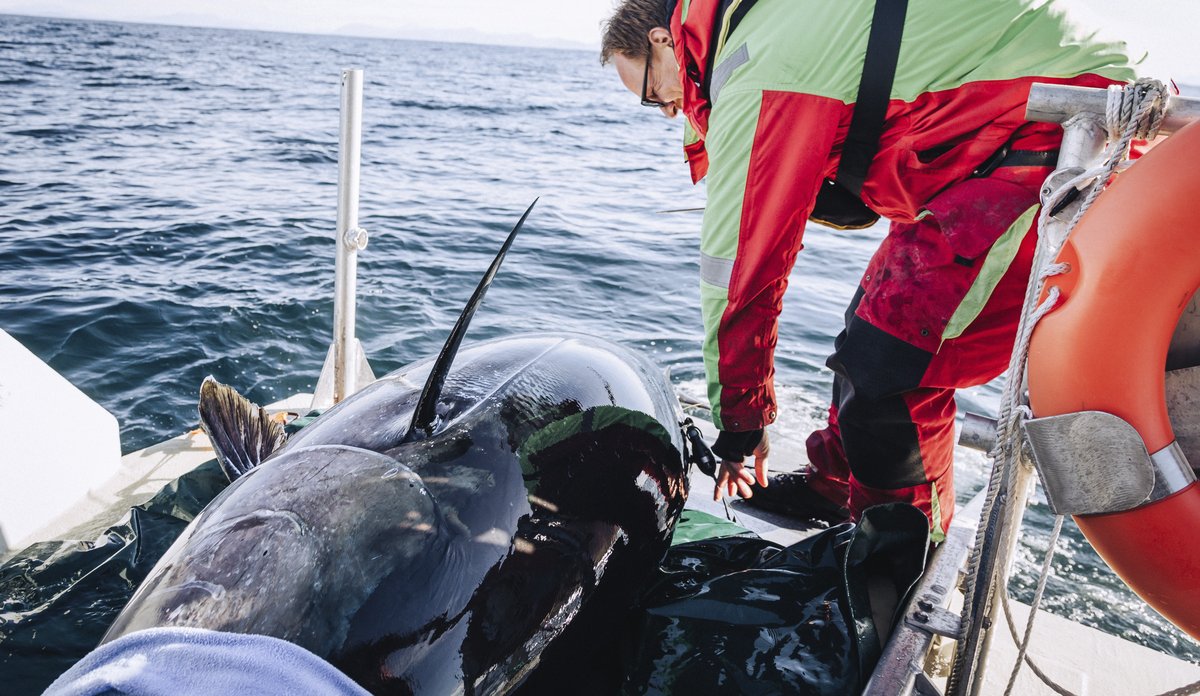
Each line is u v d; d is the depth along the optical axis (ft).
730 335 6.46
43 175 39.99
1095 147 5.00
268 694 3.62
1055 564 12.62
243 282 23.00
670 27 6.79
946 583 6.40
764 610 6.12
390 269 25.40
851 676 5.57
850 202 7.09
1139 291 4.53
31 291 21.31
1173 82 6.11
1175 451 4.61
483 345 6.38
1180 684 7.87
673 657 5.75
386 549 4.43
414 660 4.26
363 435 5.12
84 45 241.96
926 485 7.04
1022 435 5.14
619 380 6.38
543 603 4.91
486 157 59.67
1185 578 4.67
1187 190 4.42
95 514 8.70
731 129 6.04
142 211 32.27
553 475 5.31
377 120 85.20
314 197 38.01
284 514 4.49
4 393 8.28
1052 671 7.98
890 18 5.64
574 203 40.78
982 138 5.90
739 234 6.14
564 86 195.72
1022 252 6.07
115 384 16.61
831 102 5.81
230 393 6.52
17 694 6.20
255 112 84.43
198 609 4.12
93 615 7.03
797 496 8.93
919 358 6.32
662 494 6.23
